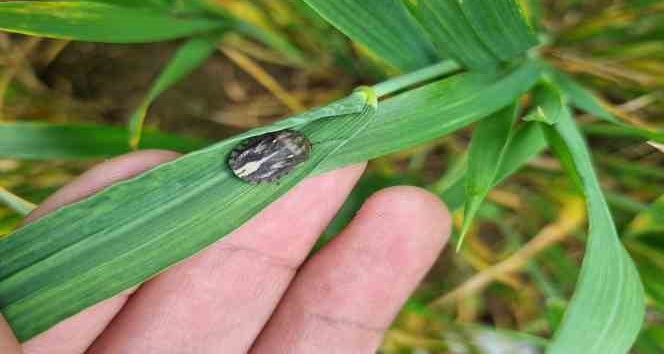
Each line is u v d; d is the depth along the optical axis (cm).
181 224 13
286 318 16
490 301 21
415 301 18
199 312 16
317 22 19
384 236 16
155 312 16
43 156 16
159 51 22
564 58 18
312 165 13
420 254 16
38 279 12
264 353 16
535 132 16
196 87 22
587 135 21
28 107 21
